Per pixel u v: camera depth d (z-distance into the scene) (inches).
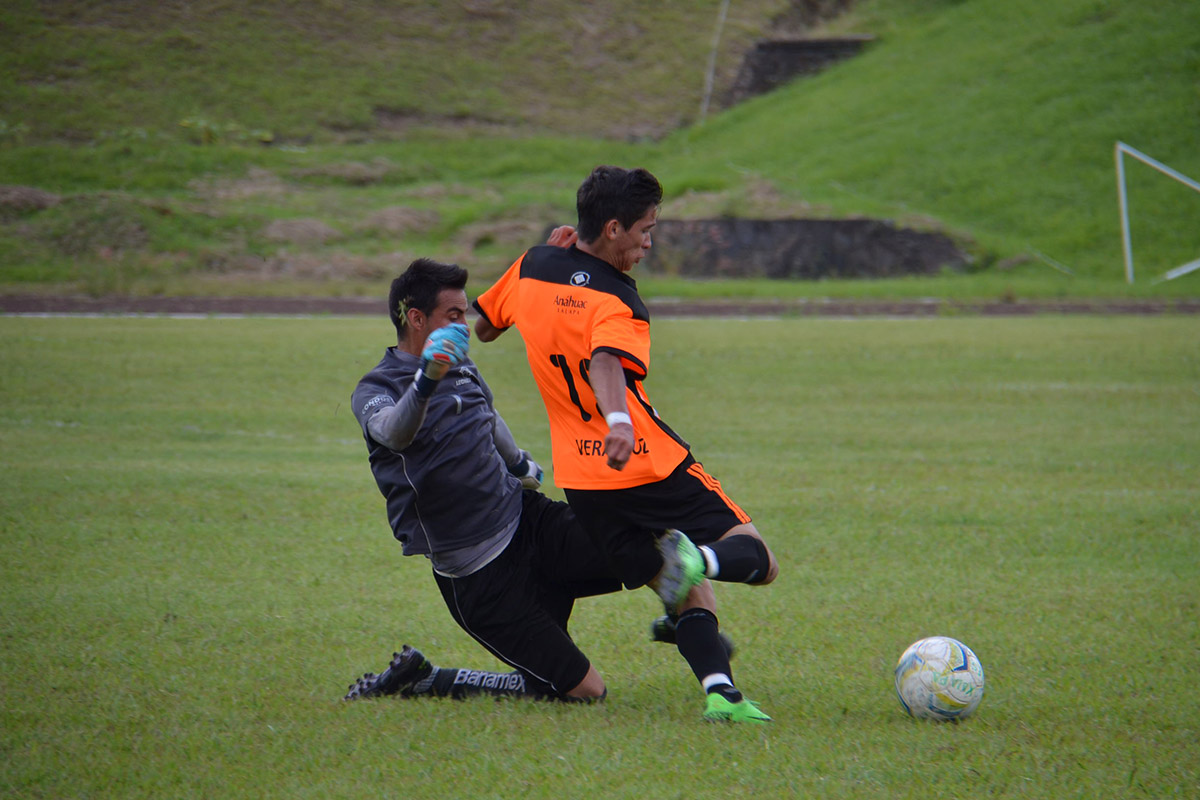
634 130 7524.6
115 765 475.8
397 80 7628.0
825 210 5472.4
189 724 534.3
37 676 612.1
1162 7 7140.8
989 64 7190.0
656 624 587.8
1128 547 983.6
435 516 571.5
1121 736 530.9
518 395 2052.2
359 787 451.8
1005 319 3725.4
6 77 6752.0
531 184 6481.3
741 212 5452.8
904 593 831.1
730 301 4379.9
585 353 544.7
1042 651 685.3
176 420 1710.1
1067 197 5762.8
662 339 3061.0
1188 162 5866.1
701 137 7372.1
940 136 6496.1
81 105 6638.8
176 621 732.0
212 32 7632.9
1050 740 522.6
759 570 530.3
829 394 2094.0
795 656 679.7
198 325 3147.1
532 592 587.5
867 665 662.5
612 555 564.1
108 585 822.5
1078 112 6387.8
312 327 3134.8
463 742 506.3
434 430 567.5
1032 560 938.7
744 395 2080.5
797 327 3432.6
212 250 4840.1
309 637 706.8
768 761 482.0
